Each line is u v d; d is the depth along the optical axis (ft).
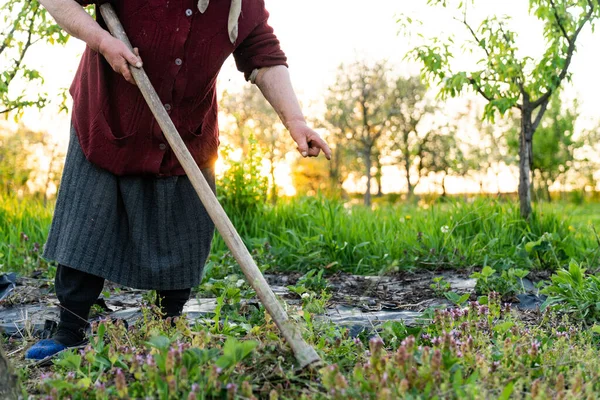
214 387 6.48
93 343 8.16
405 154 101.55
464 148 97.91
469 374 7.43
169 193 9.40
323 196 23.53
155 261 9.50
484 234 19.76
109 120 8.99
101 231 9.18
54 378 7.30
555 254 17.31
